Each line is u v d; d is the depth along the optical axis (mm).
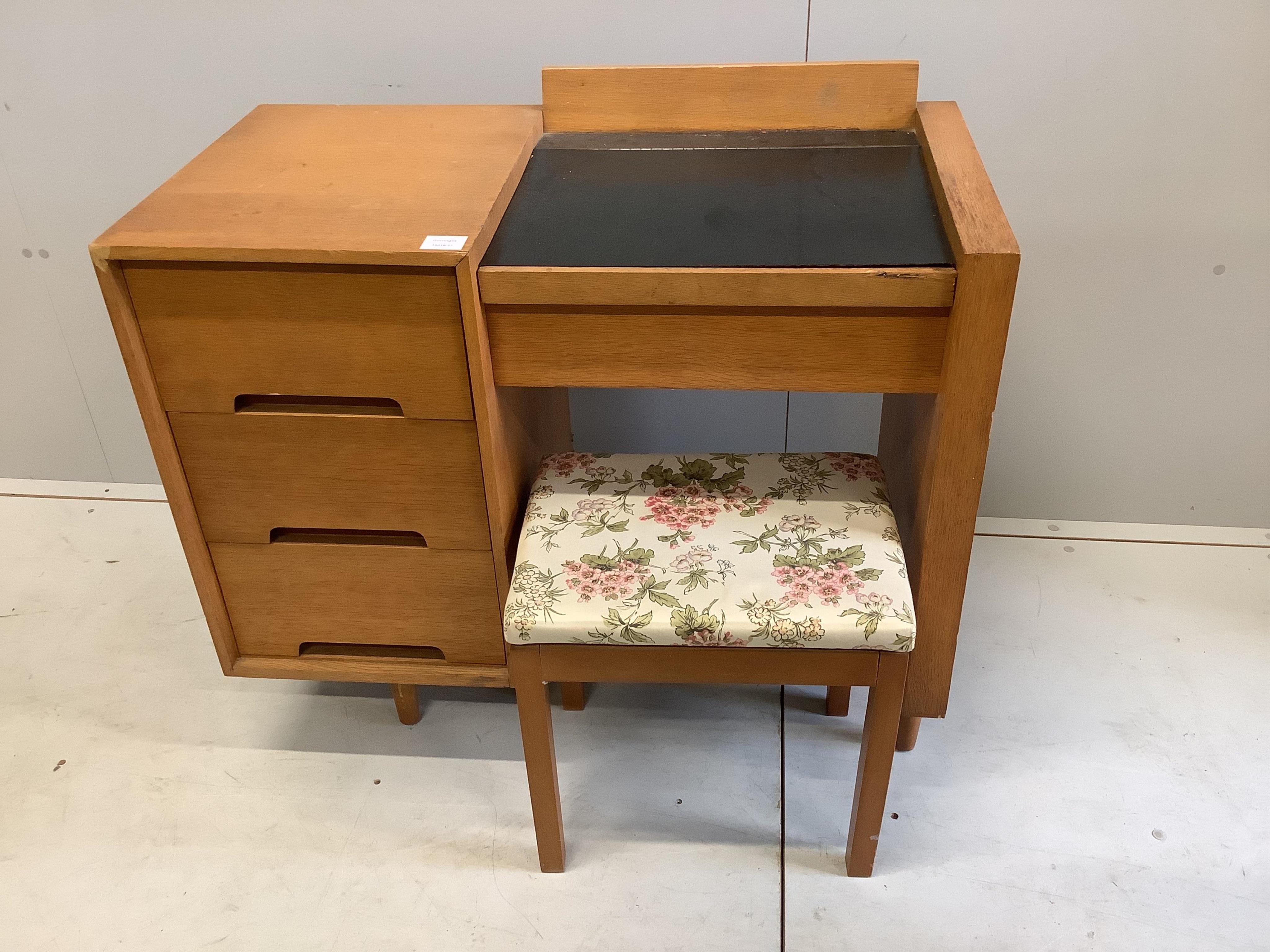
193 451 1143
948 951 1213
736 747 1479
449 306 1013
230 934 1254
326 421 1104
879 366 1064
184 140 1604
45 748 1498
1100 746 1455
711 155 1281
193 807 1411
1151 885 1277
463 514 1163
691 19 1437
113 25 1500
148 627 1707
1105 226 1536
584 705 1543
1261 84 1403
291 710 1561
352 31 1484
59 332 1801
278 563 1229
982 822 1359
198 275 1015
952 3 1391
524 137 1259
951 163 1144
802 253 1024
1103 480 1784
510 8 1445
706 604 1063
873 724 1139
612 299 1020
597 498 1226
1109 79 1424
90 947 1241
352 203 1076
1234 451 1723
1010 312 970
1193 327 1607
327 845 1357
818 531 1163
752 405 1737
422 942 1242
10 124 1596
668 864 1323
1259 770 1413
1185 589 1707
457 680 1306
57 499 1984
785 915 1259
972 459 1067
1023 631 1639
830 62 1307
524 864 1331
